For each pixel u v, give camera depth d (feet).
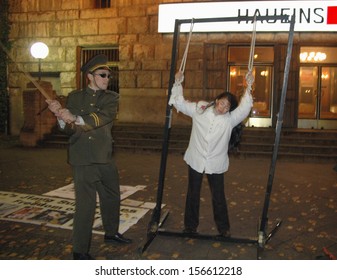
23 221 16.19
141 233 15.20
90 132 12.06
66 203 18.80
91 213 12.12
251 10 39.60
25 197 19.79
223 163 13.71
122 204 18.93
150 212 17.79
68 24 46.42
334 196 20.99
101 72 12.23
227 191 21.97
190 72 42.34
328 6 38.40
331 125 41.19
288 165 30.42
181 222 16.78
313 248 13.96
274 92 40.83
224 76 41.86
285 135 37.09
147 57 43.78
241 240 14.15
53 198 19.65
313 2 38.52
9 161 30.91
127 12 44.11
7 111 49.44
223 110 13.12
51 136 40.24
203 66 41.88
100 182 13.35
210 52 41.93
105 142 12.39
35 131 39.11
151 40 43.55
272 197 20.70
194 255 13.29
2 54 48.16
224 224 14.24
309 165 30.55
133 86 44.37
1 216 16.78
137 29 43.93
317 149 33.27
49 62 47.44
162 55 43.29
